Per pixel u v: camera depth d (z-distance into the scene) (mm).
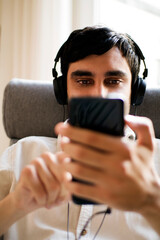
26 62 1360
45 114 931
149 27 1412
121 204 338
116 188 327
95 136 326
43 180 487
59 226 733
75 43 744
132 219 705
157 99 892
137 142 391
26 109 928
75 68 759
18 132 944
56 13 1277
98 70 740
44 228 722
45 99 935
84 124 364
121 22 1384
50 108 931
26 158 872
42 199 496
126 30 1388
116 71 741
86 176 332
